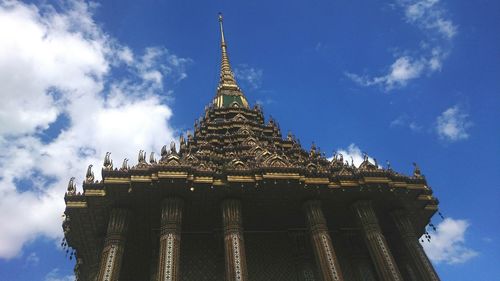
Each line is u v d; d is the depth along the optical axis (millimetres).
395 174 26062
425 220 28375
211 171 23828
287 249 27297
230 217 23375
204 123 38094
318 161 29547
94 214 24359
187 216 25344
